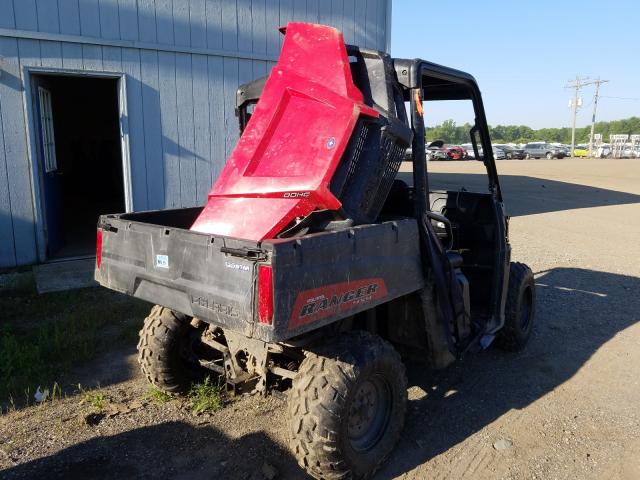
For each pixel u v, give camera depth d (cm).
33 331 511
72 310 577
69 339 486
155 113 813
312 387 282
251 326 258
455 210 468
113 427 363
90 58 753
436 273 349
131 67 785
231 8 857
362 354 294
